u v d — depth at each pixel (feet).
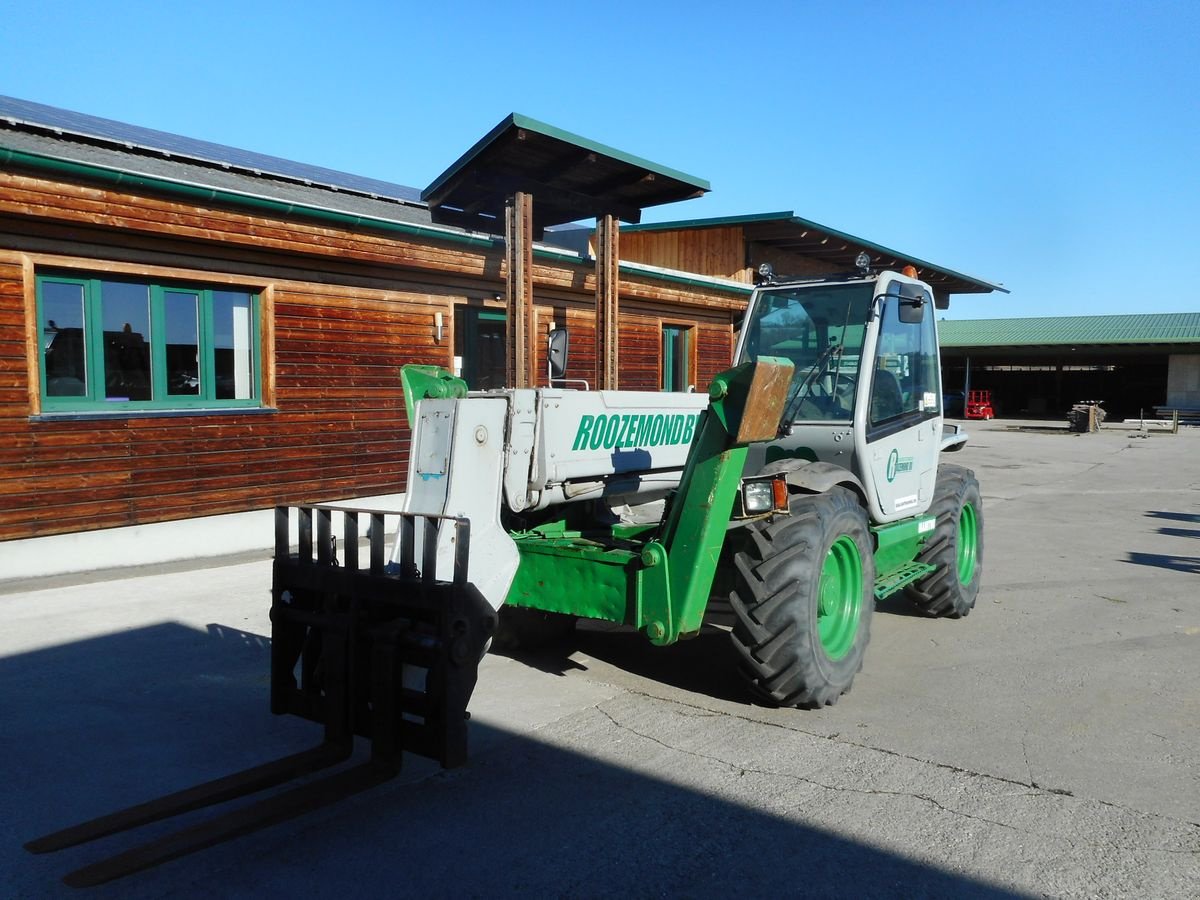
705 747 13.20
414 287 30.50
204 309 25.64
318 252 26.86
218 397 26.23
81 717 14.17
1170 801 11.43
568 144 27.55
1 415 21.65
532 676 16.61
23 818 10.86
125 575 23.47
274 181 28.76
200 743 13.20
